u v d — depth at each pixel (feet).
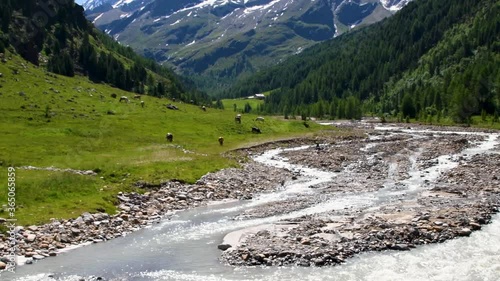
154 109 347.97
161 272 66.54
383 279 62.18
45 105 294.05
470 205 101.40
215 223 95.71
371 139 296.71
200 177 138.62
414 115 549.13
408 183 139.64
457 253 71.82
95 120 272.72
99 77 571.69
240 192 129.39
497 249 73.41
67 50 586.86
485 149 227.61
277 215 101.60
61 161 150.20
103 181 119.14
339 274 63.98
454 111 460.14
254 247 75.10
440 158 194.80
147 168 139.03
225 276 64.39
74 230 83.97
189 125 293.84
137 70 643.04
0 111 258.98
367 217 92.79
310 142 277.44
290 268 66.59
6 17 527.81
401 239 77.77
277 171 165.89
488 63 566.36
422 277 62.69
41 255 72.74
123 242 82.07
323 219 92.79
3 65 375.04
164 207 109.19
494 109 474.49
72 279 63.31
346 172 166.91
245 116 354.13
